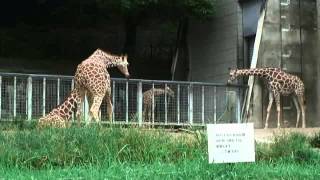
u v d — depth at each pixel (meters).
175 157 9.63
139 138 9.84
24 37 24.47
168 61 24.11
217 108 17.23
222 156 7.93
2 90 14.57
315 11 18.84
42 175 8.15
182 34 21.14
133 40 23.00
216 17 19.77
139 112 14.69
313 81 18.58
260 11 18.23
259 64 17.88
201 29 20.38
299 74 18.39
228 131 7.96
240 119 17.33
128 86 15.70
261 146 10.48
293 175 8.58
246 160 7.97
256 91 17.67
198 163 8.84
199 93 16.92
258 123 17.58
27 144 9.52
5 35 24.20
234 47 19.02
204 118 17.02
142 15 20.41
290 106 17.88
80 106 13.87
